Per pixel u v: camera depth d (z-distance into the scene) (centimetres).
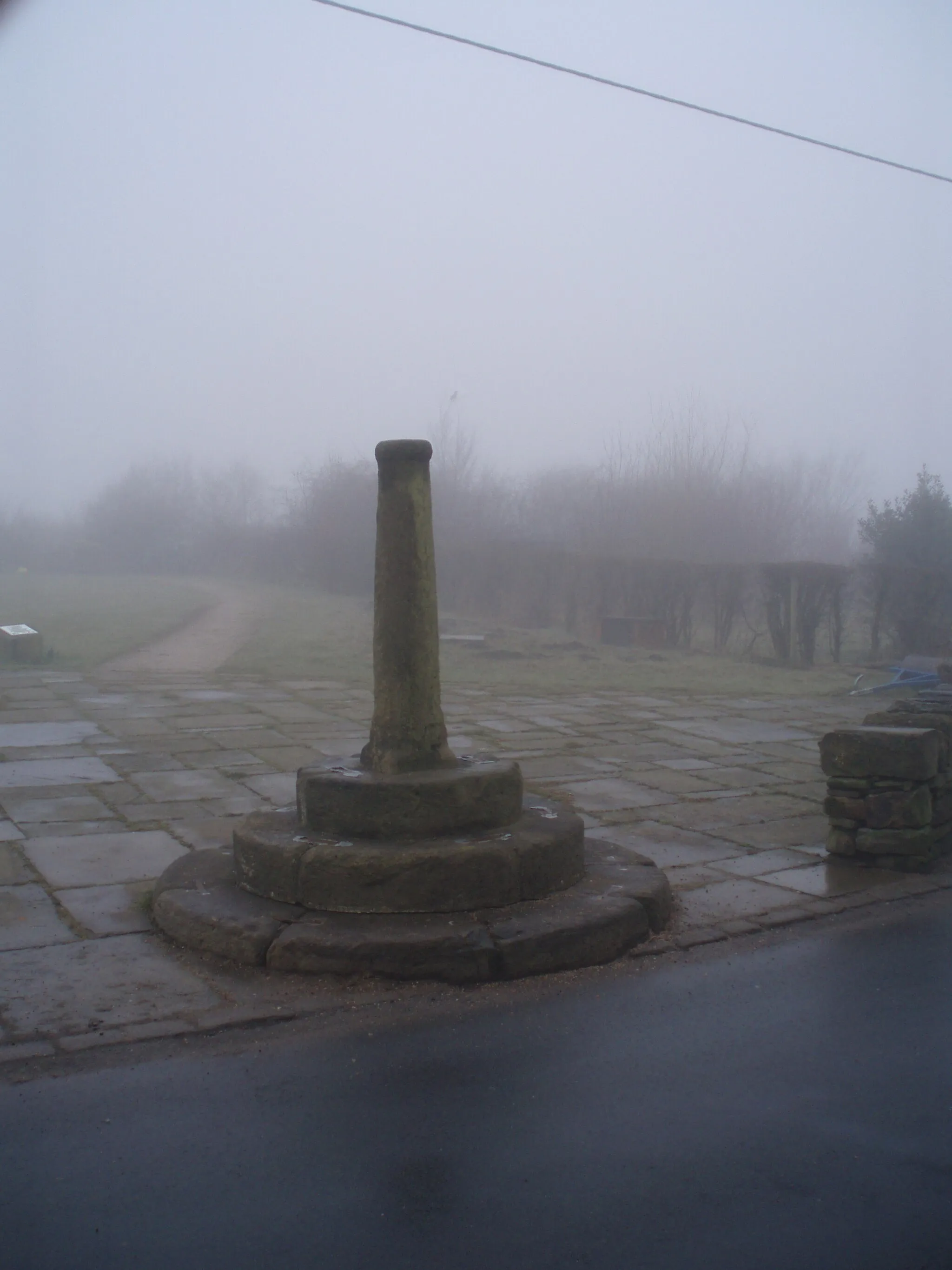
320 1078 367
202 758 924
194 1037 397
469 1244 276
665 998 445
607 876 546
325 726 1104
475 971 454
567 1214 290
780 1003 443
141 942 491
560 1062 383
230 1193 297
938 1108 354
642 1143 328
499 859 494
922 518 2062
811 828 747
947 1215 293
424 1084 364
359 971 452
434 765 534
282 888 496
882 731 661
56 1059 375
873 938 528
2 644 1630
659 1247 276
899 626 1919
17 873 590
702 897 583
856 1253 275
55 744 969
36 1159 312
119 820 710
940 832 671
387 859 482
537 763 952
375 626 539
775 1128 338
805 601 1836
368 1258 270
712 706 1345
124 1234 277
